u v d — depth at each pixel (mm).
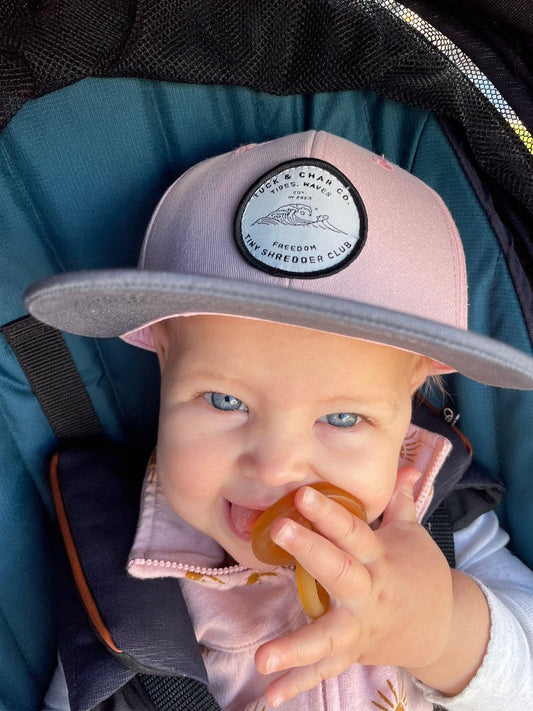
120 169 274
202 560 288
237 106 276
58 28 229
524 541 336
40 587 310
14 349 281
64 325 219
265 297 168
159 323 265
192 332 242
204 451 247
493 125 257
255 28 251
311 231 216
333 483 244
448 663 273
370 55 256
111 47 237
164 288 170
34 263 274
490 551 336
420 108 275
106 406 316
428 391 326
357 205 222
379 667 287
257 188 226
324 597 232
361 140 289
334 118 284
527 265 277
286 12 250
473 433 324
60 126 259
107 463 312
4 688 300
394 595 234
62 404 301
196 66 252
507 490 332
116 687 256
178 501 262
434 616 250
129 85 261
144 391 322
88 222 278
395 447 257
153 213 266
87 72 238
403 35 252
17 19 221
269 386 234
